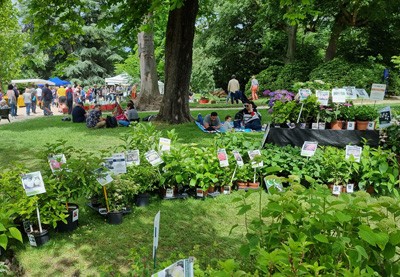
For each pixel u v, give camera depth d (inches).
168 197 219.9
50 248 161.0
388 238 74.9
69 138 429.1
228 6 1136.2
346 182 223.8
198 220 191.0
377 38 1001.5
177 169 216.5
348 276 68.2
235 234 173.6
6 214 124.2
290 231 83.3
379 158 219.8
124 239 168.9
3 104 655.1
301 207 88.8
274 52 1263.5
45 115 789.2
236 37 1270.9
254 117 454.9
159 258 148.6
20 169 173.2
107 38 1811.0
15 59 1159.6
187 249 157.9
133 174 209.0
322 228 83.4
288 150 246.4
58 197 169.8
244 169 231.6
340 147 262.5
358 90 266.2
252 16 1180.5
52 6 423.2
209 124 440.1
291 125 271.9
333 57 1011.3
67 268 145.5
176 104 505.0
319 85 301.0
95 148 364.2
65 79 1854.1
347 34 1051.9
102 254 155.3
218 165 224.2
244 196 102.4
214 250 155.6
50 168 187.6
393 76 910.4
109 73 1898.4
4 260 157.0
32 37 437.4
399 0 867.4
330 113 267.1
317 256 83.7
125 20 471.5
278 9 902.4
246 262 98.8
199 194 222.5
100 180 180.1
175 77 499.5
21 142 406.9
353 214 84.4
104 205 192.9
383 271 80.4
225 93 1358.3
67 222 175.2
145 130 238.4
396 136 249.9
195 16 492.4
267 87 1059.9
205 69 1275.8
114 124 519.8
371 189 227.8
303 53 1165.1
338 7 906.1
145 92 767.7
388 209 86.7
